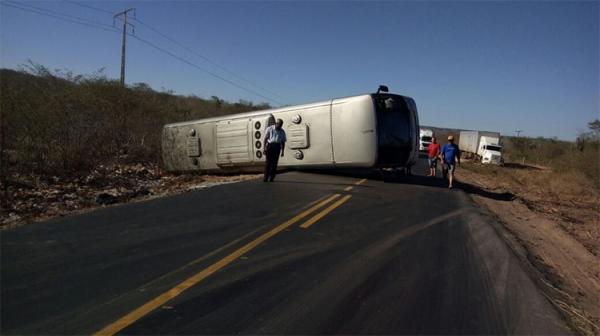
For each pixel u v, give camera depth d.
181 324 3.92
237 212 8.66
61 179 13.99
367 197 10.99
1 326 3.83
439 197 11.92
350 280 5.16
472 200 12.53
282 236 6.95
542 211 15.55
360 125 13.46
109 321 3.94
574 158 32.78
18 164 13.78
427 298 4.75
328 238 6.95
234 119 17.02
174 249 6.13
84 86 21.34
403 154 14.24
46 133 15.23
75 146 15.97
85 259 5.65
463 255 6.45
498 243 7.33
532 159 53.91
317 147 14.44
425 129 48.16
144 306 4.26
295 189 11.82
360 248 6.49
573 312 5.00
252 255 5.95
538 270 6.55
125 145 22.34
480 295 4.93
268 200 10.04
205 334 3.76
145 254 5.88
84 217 8.12
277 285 4.91
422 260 6.08
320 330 3.92
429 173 22.25
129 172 17.56
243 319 4.06
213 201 9.84
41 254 5.84
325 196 10.75
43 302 4.33
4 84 14.88
